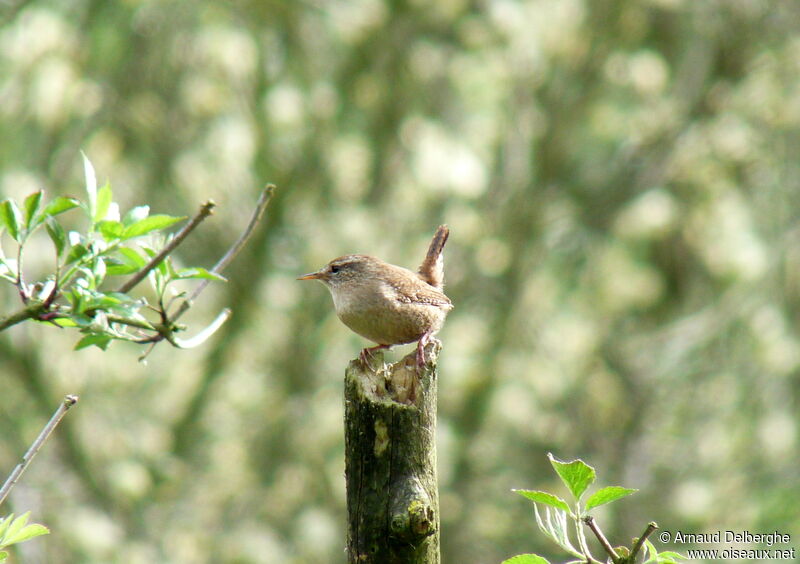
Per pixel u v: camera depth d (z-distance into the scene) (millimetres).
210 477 14172
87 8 12344
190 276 3920
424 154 12758
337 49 12969
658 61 14219
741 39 14984
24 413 13172
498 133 14406
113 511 13289
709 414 15703
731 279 14367
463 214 14367
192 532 13555
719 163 14906
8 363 12945
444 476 14828
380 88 13375
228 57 12406
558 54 14406
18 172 11680
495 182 14984
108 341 3881
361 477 4000
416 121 13398
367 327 6625
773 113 14867
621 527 15367
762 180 14867
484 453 15070
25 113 11906
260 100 12680
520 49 13812
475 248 14836
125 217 3932
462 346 14523
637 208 14469
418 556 3906
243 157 12664
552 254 15477
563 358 15328
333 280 6727
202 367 14211
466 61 13625
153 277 3963
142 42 12555
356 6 12945
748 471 14648
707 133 15039
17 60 11883
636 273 14867
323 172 13297
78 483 13219
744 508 14195
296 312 14242
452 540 14703
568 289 15391
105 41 12344
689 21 14391
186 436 14297
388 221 14086
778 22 15039
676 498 14625
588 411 16156
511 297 14914
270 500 13938
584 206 15266
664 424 16156
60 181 12297
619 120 14523
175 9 12555
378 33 13047
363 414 4031
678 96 15086
